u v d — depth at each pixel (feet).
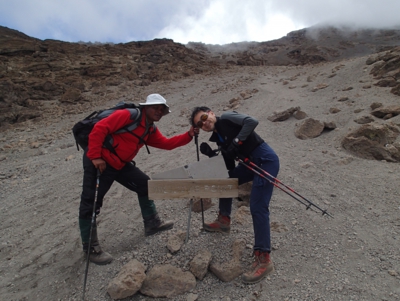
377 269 9.38
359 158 18.24
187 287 9.43
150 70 87.35
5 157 30.09
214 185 9.92
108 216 14.64
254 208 9.54
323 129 23.43
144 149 26.50
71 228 13.98
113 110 10.64
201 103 45.93
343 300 8.45
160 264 10.46
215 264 9.94
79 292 9.89
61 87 65.46
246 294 9.09
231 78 71.26
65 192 18.62
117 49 97.19
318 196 14.19
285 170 17.49
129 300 9.30
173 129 32.45
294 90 43.21
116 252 11.59
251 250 10.69
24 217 15.98
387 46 153.58
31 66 72.28
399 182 14.60
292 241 11.16
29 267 11.57
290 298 8.75
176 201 15.01
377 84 32.55
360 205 13.07
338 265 9.77
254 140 9.98
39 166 25.89
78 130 10.37
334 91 35.88
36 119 50.52
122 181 11.48
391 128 19.98
